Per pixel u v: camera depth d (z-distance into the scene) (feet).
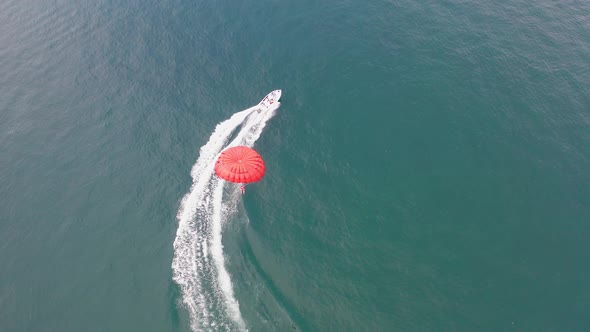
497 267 121.39
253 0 211.41
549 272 120.06
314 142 152.46
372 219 132.46
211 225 128.16
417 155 148.46
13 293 114.11
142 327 107.86
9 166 144.25
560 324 110.11
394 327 110.11
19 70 177.78
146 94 168.04
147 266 119.55
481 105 163.73
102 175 142.20
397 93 168.55
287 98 167.12
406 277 119.65
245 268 118.83
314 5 208.64
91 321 109.19
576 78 174.19
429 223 131.34
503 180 141.38
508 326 110.11
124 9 208.44
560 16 204.44
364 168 144.97
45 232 127.65
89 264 120.37
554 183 140.36
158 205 134.00
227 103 165.78
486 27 197.26
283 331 107.04
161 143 151.43
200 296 112.37
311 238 127.44
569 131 155.53
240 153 128.26
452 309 113.39
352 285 117.70
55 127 156.25
